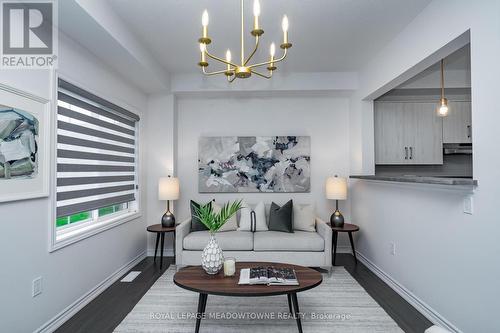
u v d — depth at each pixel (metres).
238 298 2.82
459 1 2.09
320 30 2.93
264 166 4.46
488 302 1.83
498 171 1.76
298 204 4.09
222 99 4.57
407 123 4.49
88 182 2.87
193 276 2.36
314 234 3.69
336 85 4.16
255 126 4.55
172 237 4.33
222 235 3.60
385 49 3.30
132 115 3.77
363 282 3.26
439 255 2.33
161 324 2.33
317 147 4.55
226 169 4.47
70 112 2.57
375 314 2.51
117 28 2.59
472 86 1.96
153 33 2.96
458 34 2.10
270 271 2.36
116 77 3.38
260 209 3.99
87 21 2.26
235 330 2.24
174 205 4.36
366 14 2.64
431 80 4.15
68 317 2.44
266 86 4.16
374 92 3.64
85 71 2.75
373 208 3.65
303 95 4.46
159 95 4.33
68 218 2.79
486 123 1.84
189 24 2.79
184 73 4.18
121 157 3.60
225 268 2.36
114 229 3.29
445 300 2.26
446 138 4.48
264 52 3.45
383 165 4.86
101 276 3.00
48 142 2.22
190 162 4.54
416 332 2.22
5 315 1.84
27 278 2.02
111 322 2.37
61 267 2.38
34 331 2.08
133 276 3.43
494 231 1.79
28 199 2.04
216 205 4.03
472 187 1.96
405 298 2.83
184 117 4.57
